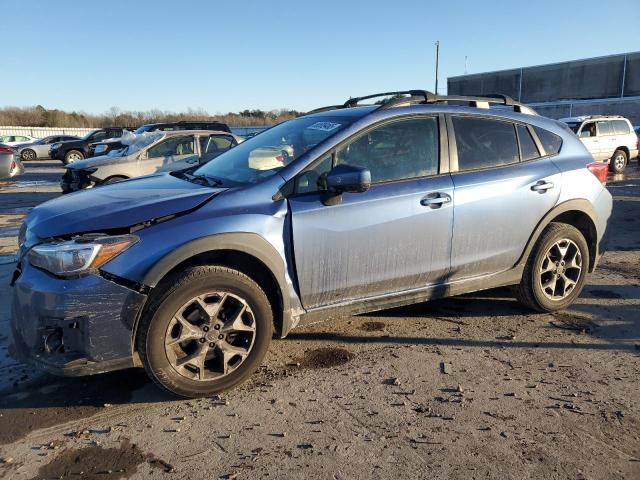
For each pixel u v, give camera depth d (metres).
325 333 4.29
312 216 3.47
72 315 2.93
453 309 4.82
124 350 3.05
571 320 4.56
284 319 3.52
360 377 3.56
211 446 2.83
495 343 4.10
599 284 5.54
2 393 3.37
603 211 4.81
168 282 3.10
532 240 4.43
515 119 4.49
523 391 3.39
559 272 4.63
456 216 3.99
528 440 2.88
